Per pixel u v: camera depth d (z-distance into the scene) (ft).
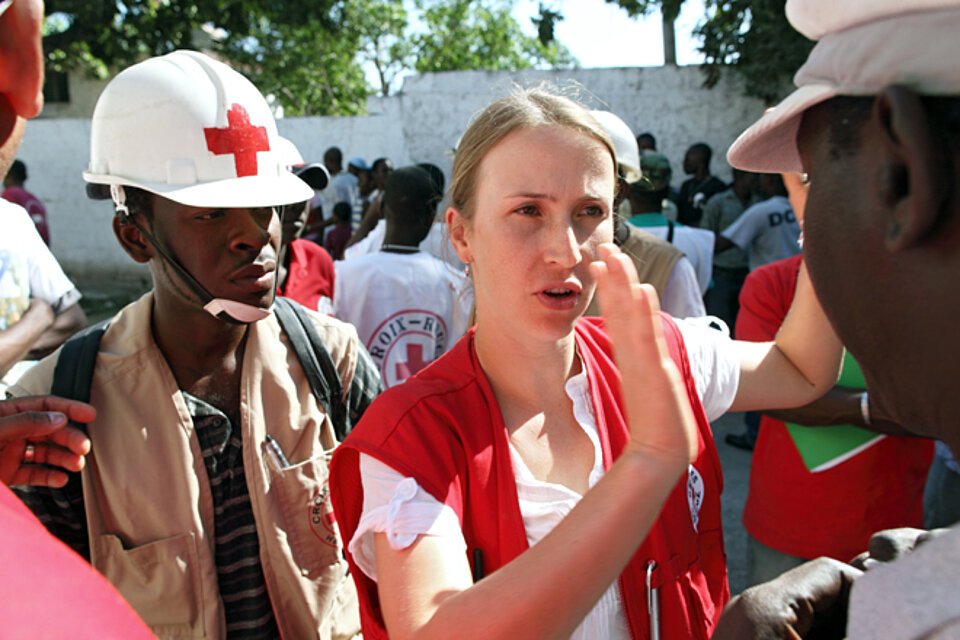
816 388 4.57
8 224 7.29
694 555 3.85
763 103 28.45
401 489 3.26
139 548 4.53
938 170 1.78
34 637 1.45
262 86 52.34
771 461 7.14
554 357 3.84
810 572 2.77
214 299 4.62
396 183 8.93
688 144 29.27
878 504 6.66
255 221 4.68
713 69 28.17
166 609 4.56
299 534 4.93
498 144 3.54
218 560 4.79
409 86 30.40
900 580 1.90
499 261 3.57
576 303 3.59
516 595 2.56
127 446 4.58
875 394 2.27
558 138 3.46
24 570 1.56
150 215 4.64
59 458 4.13
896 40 1.93
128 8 32.27
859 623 1.94
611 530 2.57
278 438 4.94
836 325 2.24
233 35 34.83
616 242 9.11
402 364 8.77
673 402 2.65
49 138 34.76
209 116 4.61
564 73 29.32
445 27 78.02
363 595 3.62
